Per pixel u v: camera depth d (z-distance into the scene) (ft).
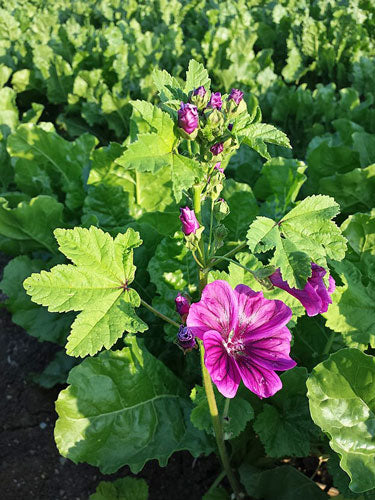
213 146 0.66
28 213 1.40
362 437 0.93
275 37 3.11
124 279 0.73
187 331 0.77
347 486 0.97
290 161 1.37
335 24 2.81
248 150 1.72
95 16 3.70
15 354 1.60
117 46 2.41
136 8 3.73
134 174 1.43
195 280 1.23
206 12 3.26
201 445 1.11
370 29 3.14
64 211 1.57
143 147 0.60
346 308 1.12
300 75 2.68
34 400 1.47
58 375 1.42
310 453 1.24
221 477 1.19
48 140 1.57
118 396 1.06
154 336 1.33
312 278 0.68
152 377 1.13
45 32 3.22
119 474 1.31
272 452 1.06
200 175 0.62
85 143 1.60
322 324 1.26
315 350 1.27
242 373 0.70
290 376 1.07
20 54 2.85
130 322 0.71
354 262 1.21
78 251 0.69
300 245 0.66
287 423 1.09
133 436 1.07
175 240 1.20
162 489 1.29
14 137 1.57
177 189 0.61
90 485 1.30
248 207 1.34
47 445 1.37
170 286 1.21
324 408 0.94
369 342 1.12
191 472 1.32
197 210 0.73
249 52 2.59
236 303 0.72
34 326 1.40
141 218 1.38
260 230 0.66
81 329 0.70
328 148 1.59
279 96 2.13
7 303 1.39
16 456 1.34
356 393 0.95
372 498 0.95
